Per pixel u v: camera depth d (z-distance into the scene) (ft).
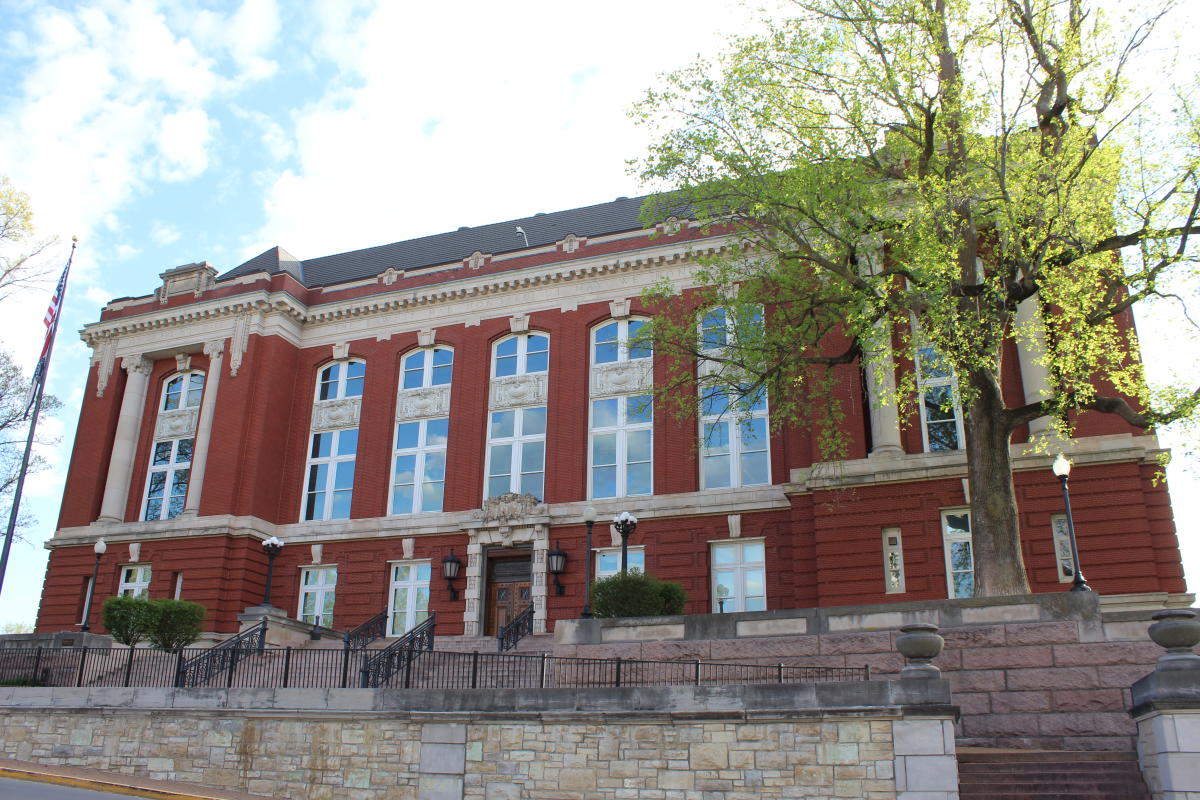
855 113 69.92
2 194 107.24
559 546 108.78
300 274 148.25
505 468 116.26
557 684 64.18
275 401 125.39
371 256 148.87
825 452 86.89
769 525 101.65
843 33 69.97
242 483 120.16
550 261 120.67
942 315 64.39
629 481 110.52
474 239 142.51
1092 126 65.00
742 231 81.51
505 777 50.80
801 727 46.14
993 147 67.67
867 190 70.79
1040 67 66.49
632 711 49.34
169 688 61.52
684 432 108.47
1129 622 54.80
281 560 120.16
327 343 129.59
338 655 72.59
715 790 46.75
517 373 120.16
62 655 80.12
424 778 52.26
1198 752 40.16
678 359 109.60
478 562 110.63
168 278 134.82
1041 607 56.75
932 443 93.61
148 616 93.81
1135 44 61.77
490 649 93.40
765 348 77.77
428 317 125.59
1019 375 90.89
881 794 43.88
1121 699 53.42
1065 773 46.19
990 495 65.62
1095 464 84.64
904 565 87.66
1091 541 82.79
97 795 49.14
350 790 53.78
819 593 89.25
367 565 116.06
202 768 58.08
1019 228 63.46
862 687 45.55
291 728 56.65
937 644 45.78
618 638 65.36
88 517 127.13
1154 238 59.98
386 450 121.39
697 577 102.53
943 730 43.68
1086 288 67.36
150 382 133.69
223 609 114.21
